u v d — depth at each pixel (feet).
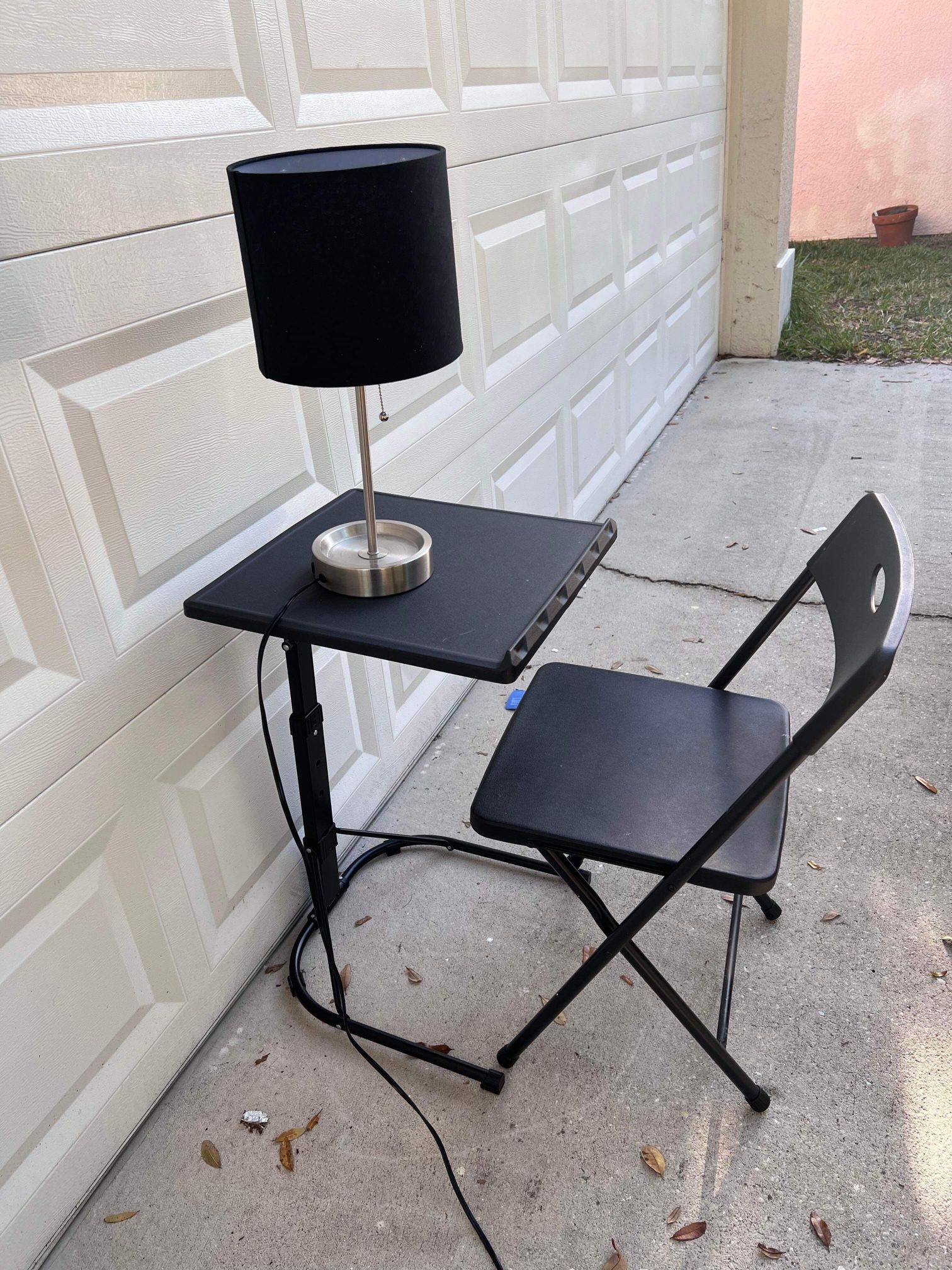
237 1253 4.02
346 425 5.45
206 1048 4.95
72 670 3.72
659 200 11.25
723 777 4.35
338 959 5.41
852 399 13.93
